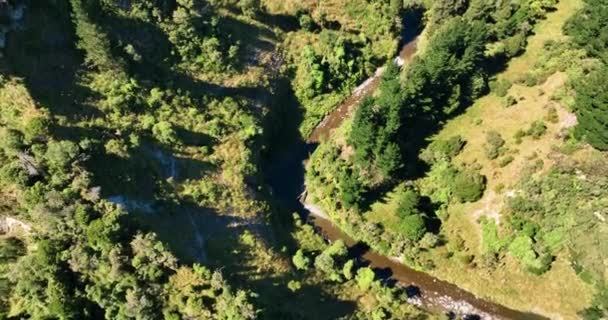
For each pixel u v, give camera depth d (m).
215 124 76.62
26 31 69.06
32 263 57.38
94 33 68.56
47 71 68.94
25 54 68.25
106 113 70.31
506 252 71.44
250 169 76.31
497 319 68.75
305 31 92.56
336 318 65.00
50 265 57.47
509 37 86.12
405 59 94.75
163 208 66.75
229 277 64.06
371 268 72.88
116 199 63.44
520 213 71.50
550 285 69.44
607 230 68.12
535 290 69.62
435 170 77.50
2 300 59.47
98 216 60.72
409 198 73.38
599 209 68.69
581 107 68.75
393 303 67.88
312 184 80.00
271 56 88.00
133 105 72.44
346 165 78.81
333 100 89.69
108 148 66.44
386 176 75.25
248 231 69.75
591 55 77.75
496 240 71.69
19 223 61.06
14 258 60.69
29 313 58.62
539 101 77.56
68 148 60.00
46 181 61.19
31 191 58.94
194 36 81.12
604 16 75.00
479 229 73.12
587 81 69.69
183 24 80.31
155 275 59.12
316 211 78.69
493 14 87.06
